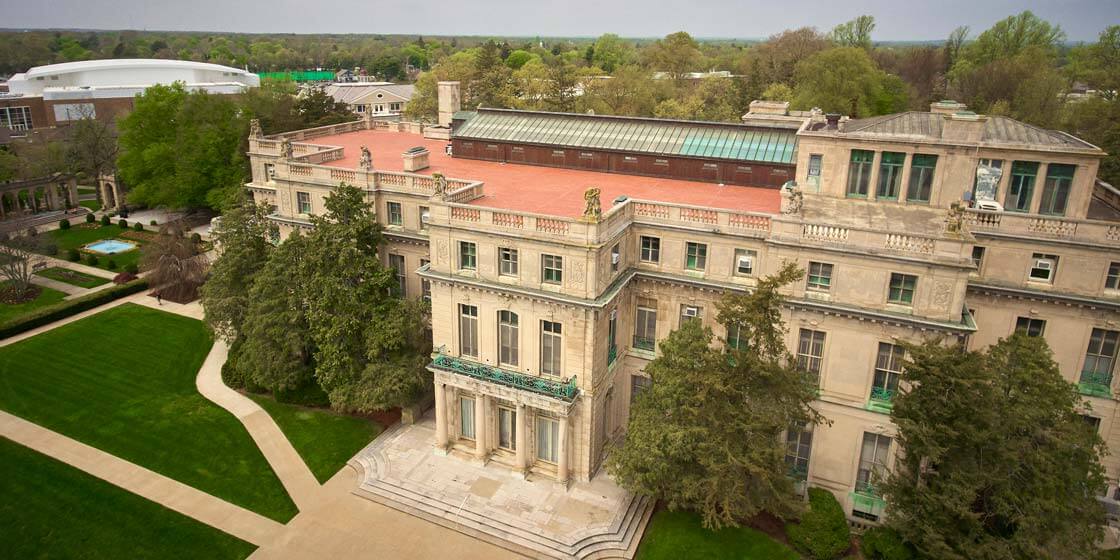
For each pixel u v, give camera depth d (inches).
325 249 2030.0
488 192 2132.1
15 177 4800.7
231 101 4387.3
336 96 6879.9
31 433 2127.2
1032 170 1877.5
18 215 4426.7
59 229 4293.8
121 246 3969.0
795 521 1736.0
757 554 1640.0
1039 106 4335.6
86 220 4439.0
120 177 4603.8
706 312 1889.8
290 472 1969.7
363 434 2142.0
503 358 1920.5
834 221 1831.9
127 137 4205.2
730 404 1541.6
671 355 1621.6
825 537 1635.1
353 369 2060.8
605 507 1818.4
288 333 2188.7
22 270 3442.4
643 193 2177.7
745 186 2298.2
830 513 1672.0
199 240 3582.7
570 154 2561.5
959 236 1565.0
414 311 2076.8
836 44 7111.2
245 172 4092.0
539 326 1819.6
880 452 1780.3
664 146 2428.6
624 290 1925.4
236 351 2581.2
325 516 1802.4
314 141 3043.8
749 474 1630.2
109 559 1638.8
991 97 4948.3
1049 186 1872.5
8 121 6269.7
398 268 2300.7
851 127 2108.8
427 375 2193.7
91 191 5364.2
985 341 1854.1
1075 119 3850.9
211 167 4124.0
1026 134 1927.9
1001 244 1774.1
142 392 2380.7
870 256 1648.6
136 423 2188.7
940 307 1624.0
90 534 1717.5
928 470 1678.2
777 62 6732.3
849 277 1692.9
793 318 1770.4
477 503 1830.7
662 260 1911.9
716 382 1497.3
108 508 1807.3
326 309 2059.5
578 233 1694.1
